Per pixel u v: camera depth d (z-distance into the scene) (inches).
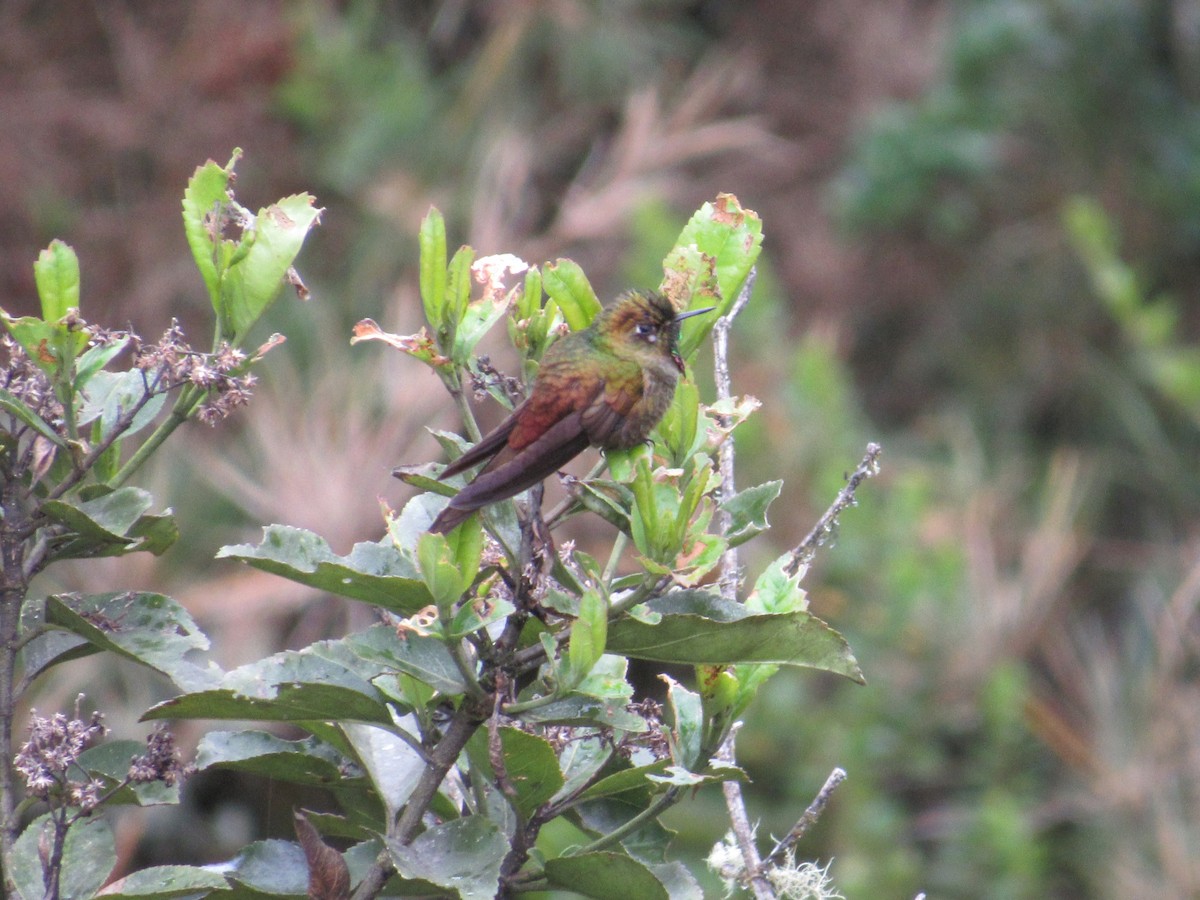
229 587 439.5
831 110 908.0
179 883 141.0
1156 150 808.3
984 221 826.2
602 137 793.6
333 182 700.0
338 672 151.6
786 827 444.8
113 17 722.8
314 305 583.5
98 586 412.2
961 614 457.7
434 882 135.9
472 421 153.4
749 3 940.0
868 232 828.6
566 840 340.5
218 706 144.2
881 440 727.7
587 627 133.2
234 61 701.3
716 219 164.2
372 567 150.6
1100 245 596.1
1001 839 428.5
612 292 666.8
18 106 677.9
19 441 150.6
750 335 542.0
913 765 452.8
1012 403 800.9
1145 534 730.2
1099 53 799.7
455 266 150.6
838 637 138.5
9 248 648.4
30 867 147.7
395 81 727.1
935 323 836.6
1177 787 439.2
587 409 156.1
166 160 689.0
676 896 157.5
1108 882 433.7
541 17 783.7
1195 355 587.8
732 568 180.7
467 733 143.8
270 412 459.8
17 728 387.5
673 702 159.8
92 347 150.3
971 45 802.8
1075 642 547.2
